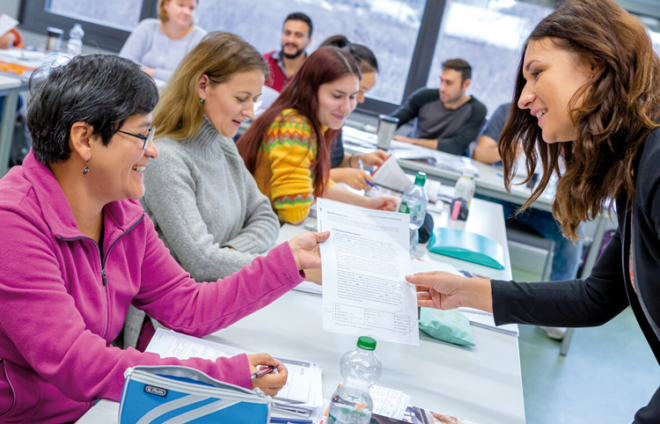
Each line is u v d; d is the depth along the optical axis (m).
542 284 1.24
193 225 1.41
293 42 4.12
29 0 4.88
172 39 4.32
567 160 1.17
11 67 2.99
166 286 1.18
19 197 0.92
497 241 2.20
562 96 0.99
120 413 0.79
